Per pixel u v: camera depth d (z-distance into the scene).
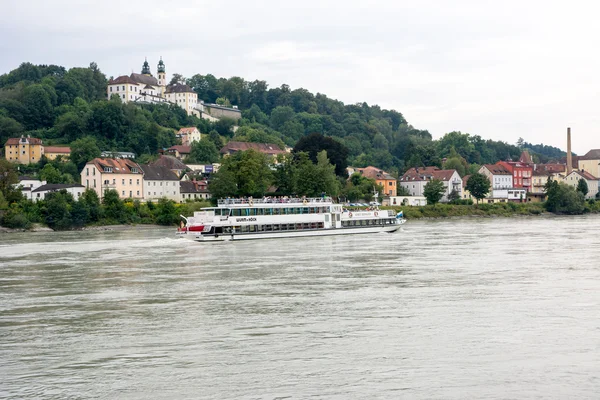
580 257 87.69
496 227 162.25
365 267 79.25
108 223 189.62
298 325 48.34
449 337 44.53
